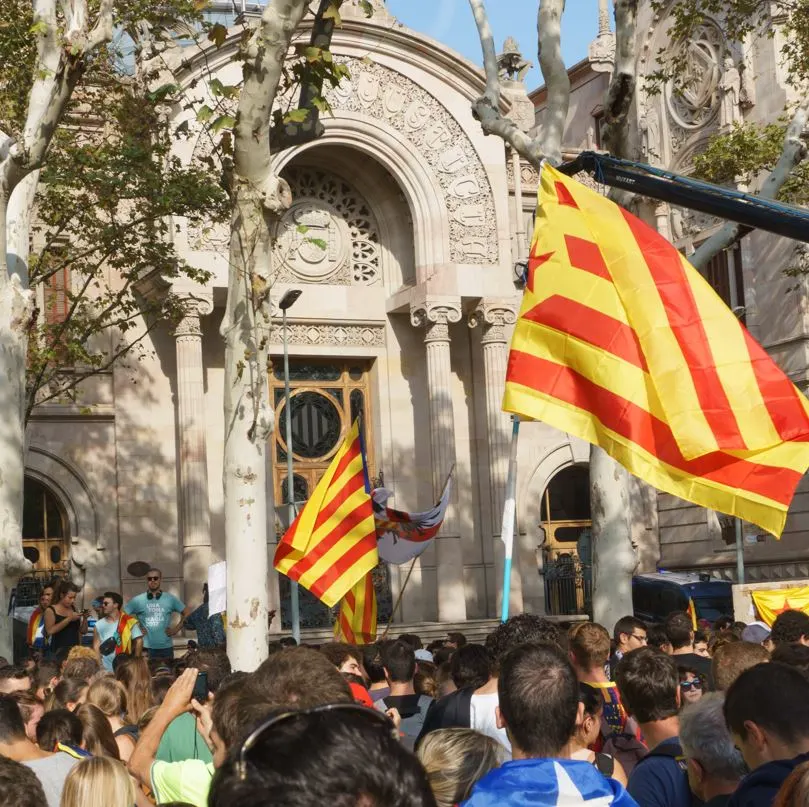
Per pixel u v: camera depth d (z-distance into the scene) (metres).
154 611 23.98
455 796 5.35
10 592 17.03
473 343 40.16
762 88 39.69
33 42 21.91
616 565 17.53
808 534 38.38
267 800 2.39
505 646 8.13
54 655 18.14
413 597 38.66
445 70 38.50
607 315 9.41
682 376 9.19
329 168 39.72
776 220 8.99
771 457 9.05
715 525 40.91
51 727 7.77
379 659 12.37
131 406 36.44
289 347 39.06
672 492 9.12
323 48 14.01
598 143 46.19
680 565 41.94
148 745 6.96
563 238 9.65
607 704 8.27
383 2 37.97
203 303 35.16
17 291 16.81
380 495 21.06
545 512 41.59
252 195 13.78
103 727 7.95
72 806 5.58
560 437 40.88
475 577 39.12
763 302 40.12
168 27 25.39
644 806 6.16
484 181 38.72
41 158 16.02
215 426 37.56
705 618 35.28
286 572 15.15
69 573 35.91
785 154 18.17
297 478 39.22
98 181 26.64
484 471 39.56
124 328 29.08
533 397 9.46
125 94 26.92
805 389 38.75
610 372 9.31
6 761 4.65
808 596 18.09
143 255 28.42
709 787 5.73
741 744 5.02
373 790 2.45
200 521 34.97
